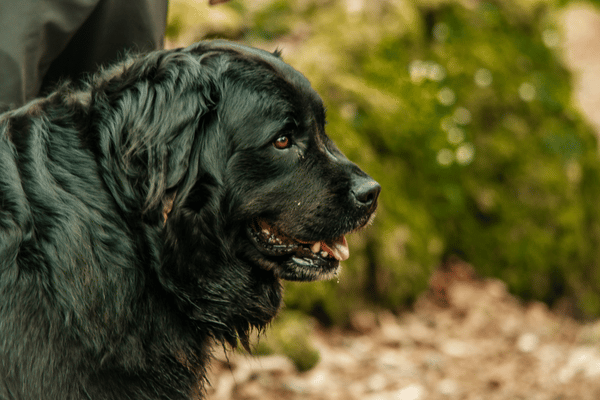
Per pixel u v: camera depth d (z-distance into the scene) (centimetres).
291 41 557
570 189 581
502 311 527
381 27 563
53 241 179
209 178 204
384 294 501
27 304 171
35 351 169
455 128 559
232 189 212
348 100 514
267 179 216
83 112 201
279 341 417
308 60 521
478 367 448
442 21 603
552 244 568
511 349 477
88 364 178
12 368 165
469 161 557
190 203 201
